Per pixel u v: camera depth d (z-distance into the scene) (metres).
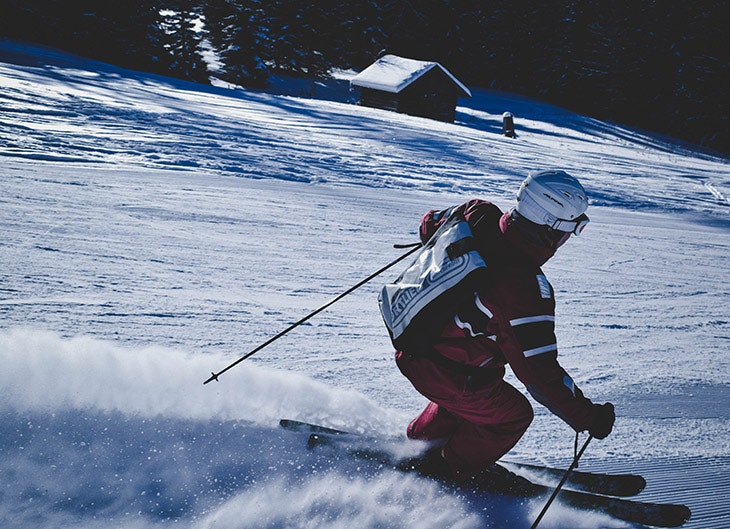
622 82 55.97
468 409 2.63
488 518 2.67
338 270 6.50
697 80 55.06
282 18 43.62
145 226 6.89
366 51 50.78
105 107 14.91
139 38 36.09
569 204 2.38
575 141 35.28
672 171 25.14
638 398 4.28
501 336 2.43
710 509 2.95
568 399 2.42
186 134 13.59
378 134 19.91
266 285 5.65
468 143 21.81
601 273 8.12
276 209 8.82
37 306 4.22
